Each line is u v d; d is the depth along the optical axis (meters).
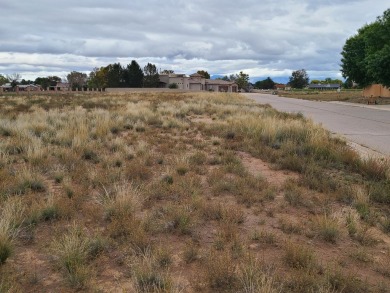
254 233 3.89
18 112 15.85
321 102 36.66
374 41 33.69
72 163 6.56
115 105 20.97
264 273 3.07
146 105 20.33
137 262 3.21
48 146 7.65
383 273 3.28
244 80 146.88
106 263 3.28
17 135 8.85
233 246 3.60
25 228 3.90
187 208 4.46
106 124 10.78
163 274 3.03
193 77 127.44
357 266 3.40
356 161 7.23
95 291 2.81
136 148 8.12
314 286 2.92
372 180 6.30
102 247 3.47
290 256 3.35
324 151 8.04
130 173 5.95
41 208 4.24
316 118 18.62
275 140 9.46
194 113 18.16
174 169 6.41
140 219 4.20
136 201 4.63
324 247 3.79
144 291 2.80
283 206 4.86
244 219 4.38
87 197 4.94
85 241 3.40
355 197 5.26
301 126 10.66
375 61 31.05
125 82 100.44
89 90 79.31
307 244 3.82
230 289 2.89
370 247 3.86
